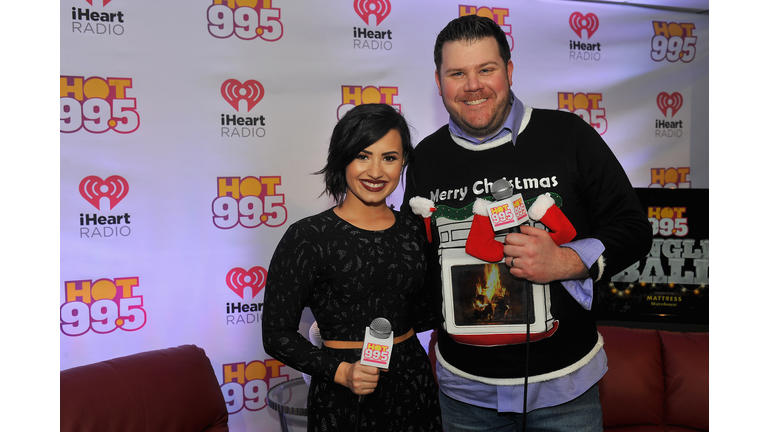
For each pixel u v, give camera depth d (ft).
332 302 4.21
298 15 7.36
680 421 7.34
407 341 4.33
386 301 4.21
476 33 4.09
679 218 8.28
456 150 4.59
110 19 6.70
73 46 6.57
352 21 7.54
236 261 7.30
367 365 3.68
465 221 4.32
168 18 6.91
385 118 4.08
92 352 6.80
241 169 7.25
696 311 8.27
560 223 3.85
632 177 8.64
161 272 7.02
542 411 4.21
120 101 6.77
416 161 4.92
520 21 8.13
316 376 4.08
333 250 4.13
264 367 7.50
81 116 6.64
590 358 4.23
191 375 6.38
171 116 6.97
